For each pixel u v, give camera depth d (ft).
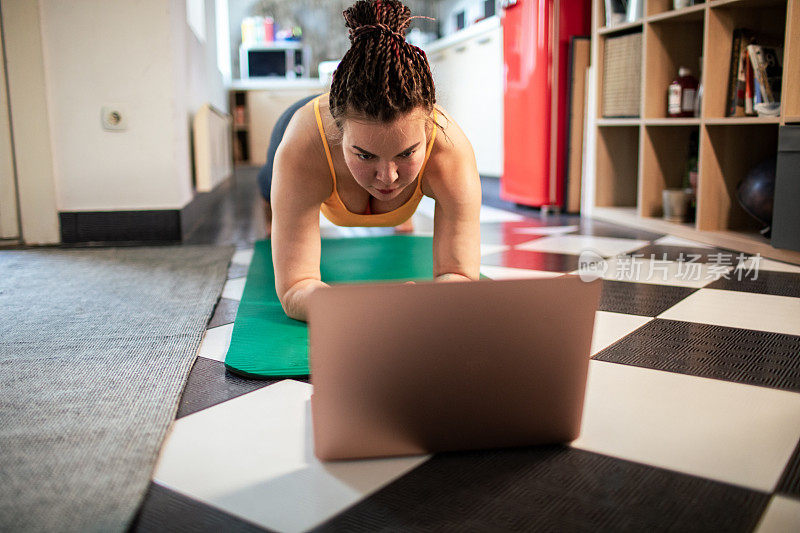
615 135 8.74
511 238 7.22
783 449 2.38
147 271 5.63
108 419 2.64
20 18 6.75
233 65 21.08
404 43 2.67
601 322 3.98
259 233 7.82
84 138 7.06
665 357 3.35
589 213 9.00
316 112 3.34
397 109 2.60
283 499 2.08
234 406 2.81
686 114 7.33
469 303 2.22
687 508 2.01
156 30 7.00
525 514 1.98
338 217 3.97
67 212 7.14
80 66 6.94
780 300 4.43
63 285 5.11
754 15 6.52
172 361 3.33
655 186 7.80
